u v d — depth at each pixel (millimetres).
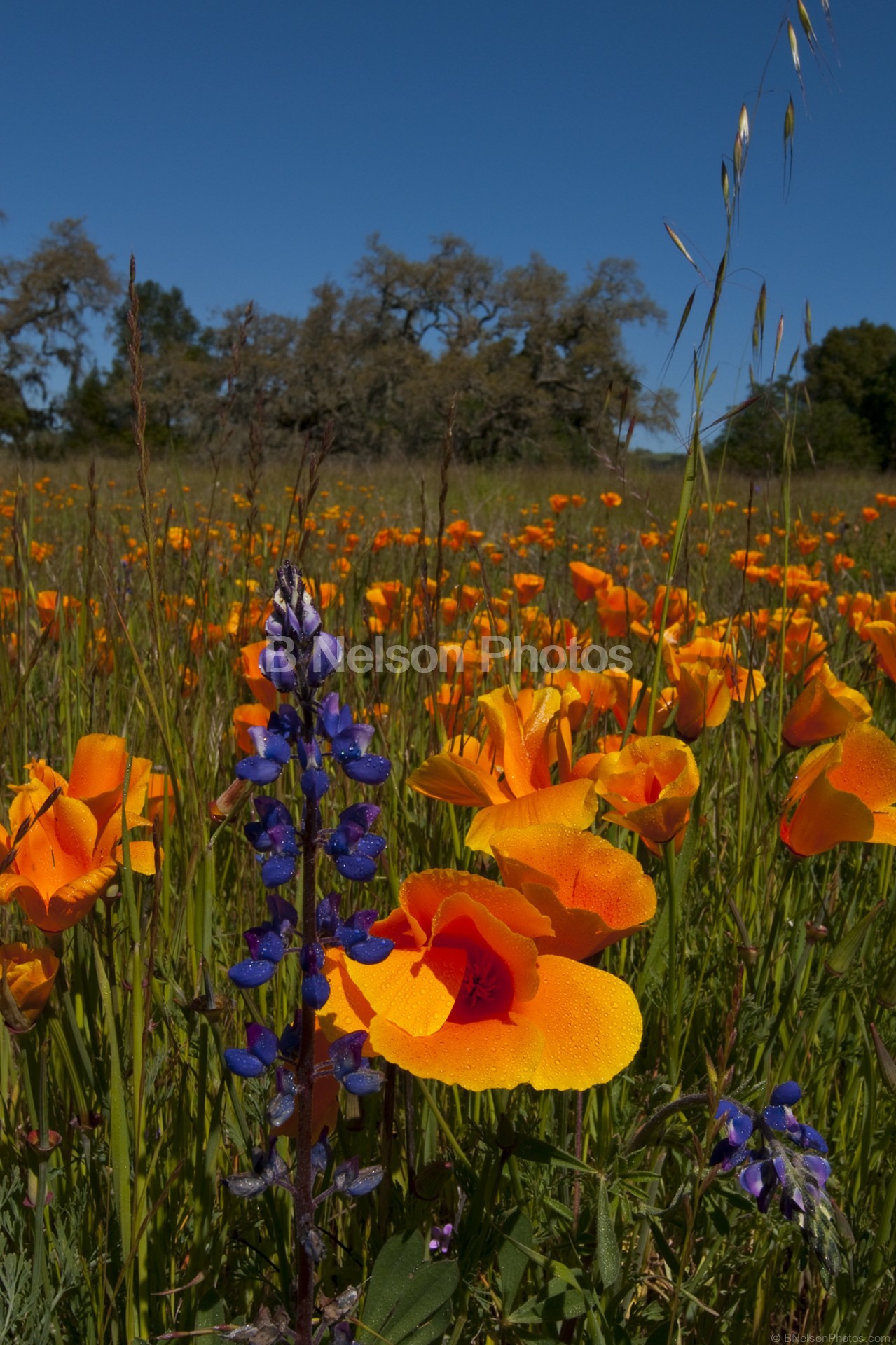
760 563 4922
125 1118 1178
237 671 2834
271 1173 985
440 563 2127
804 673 2834
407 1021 1031
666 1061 1693
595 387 49969
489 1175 1280
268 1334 1014
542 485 15375
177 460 3508
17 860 1309
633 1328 1397
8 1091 1627
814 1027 1703
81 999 1595
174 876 1913
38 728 2779
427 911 1124
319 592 2303
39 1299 1234
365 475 14094
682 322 1896
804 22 1795
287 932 931
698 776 1405
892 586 6617
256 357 39188
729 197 1831
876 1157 1673
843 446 44062
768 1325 1533
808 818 1533
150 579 1489
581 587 3564
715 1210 1345
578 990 1092
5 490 6457
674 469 13109
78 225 48719
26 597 3141
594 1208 1377
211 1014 1258
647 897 1181
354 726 927
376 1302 1167
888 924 2090
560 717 1485
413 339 58031
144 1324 1223
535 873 1151
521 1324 1311
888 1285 1465
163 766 1965
